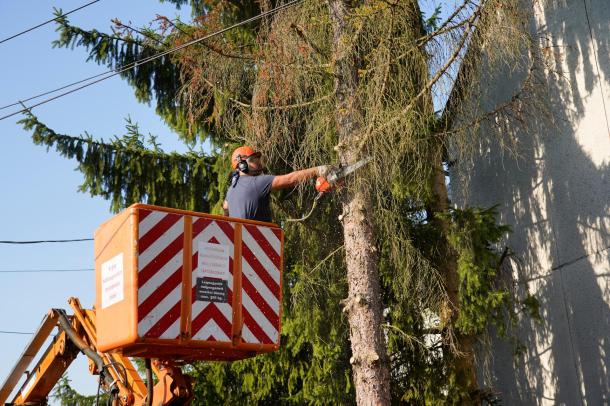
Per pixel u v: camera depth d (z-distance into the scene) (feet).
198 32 60.85
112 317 36.52
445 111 56.59
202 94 67.92
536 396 67.41
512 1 53.21
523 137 69.56
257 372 69.05
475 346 66.85
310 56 54.90
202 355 38.47
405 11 52.21
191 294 36.55
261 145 58.90
